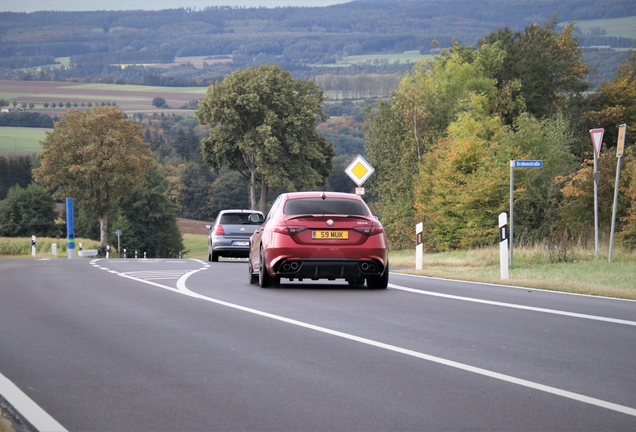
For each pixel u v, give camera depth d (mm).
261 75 148750
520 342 17953
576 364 15500
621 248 50062
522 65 139000
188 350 16797
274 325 20312
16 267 45938
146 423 11289
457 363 15516
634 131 138875
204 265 48844
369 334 18938
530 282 31656
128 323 20703
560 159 99875
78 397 12773
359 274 29469
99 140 159500
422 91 136875
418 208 94125
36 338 18375
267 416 11648
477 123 104562
